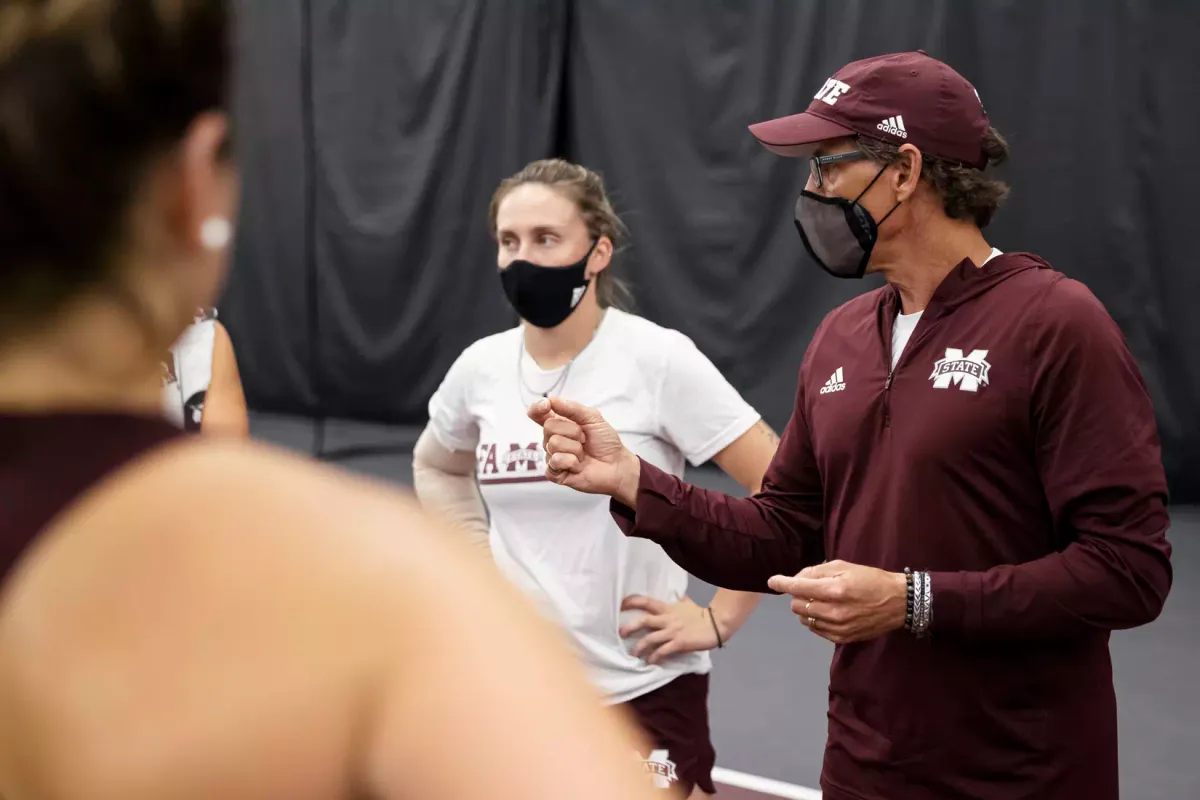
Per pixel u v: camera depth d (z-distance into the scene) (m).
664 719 2.01
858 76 1.58
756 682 3.74
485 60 7.01
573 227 2.00
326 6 7.34
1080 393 1.41
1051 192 5.83
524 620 0.42
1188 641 4.04
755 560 1.70
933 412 1.49
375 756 0.39
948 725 1.49
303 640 0.39
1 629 0.40
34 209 0.42
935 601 1.42
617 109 6.76
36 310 0.43
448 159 7.18
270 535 0.41
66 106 0.42
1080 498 1.41
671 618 1.97
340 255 7.50
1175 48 5.58
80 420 0.43
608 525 1.96
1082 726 1.48
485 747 0.38
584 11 6.82
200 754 0.38
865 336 1.63
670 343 2.01
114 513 0.41
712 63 6.46
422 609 0.40
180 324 0.47
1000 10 5.83
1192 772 3.07
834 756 1.62
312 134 7.48
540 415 1.68
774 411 6.47
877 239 1.57
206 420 1.99
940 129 1.53
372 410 7.61
